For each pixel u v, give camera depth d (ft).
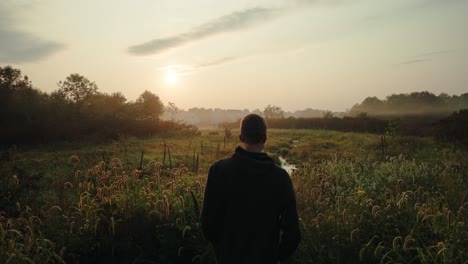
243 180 6.82
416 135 82.17
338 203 15.57
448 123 70.23
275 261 7.08
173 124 100.94
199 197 14.46
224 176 6.97
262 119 7.13
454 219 13.37
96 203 13.43
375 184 20.04
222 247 7.11
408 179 22.88
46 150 57.57
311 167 28.71
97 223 12.08
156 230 12.60
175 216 12.93
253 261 6.82
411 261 11.12
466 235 11.98
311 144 76.38
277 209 6.87
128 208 13.52
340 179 24.17
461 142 54.54
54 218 13.34
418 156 45.50
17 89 108.68
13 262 10.34
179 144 68.03
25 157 46.57
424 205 14.19
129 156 44.34
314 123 147.43
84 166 27.07
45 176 29.60
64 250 11.27
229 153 57.00
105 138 71.72
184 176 18.10
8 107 95.61
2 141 65.67
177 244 11.98
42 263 10.82
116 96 129.18
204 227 7.29
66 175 23.70
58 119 95.04
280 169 7.03
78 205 13.83
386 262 11.57
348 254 11.88
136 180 15.60
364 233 12.77
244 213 6.81
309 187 20.06
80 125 79.20
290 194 6.93
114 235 12.40
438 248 11.15
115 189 15.38
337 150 65.00
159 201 13.37
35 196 19.89
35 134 68.54
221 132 112.88
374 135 93.35
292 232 6.86
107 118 89.40
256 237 6.81
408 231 12.48
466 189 20.35
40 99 112.78
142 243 12.43
